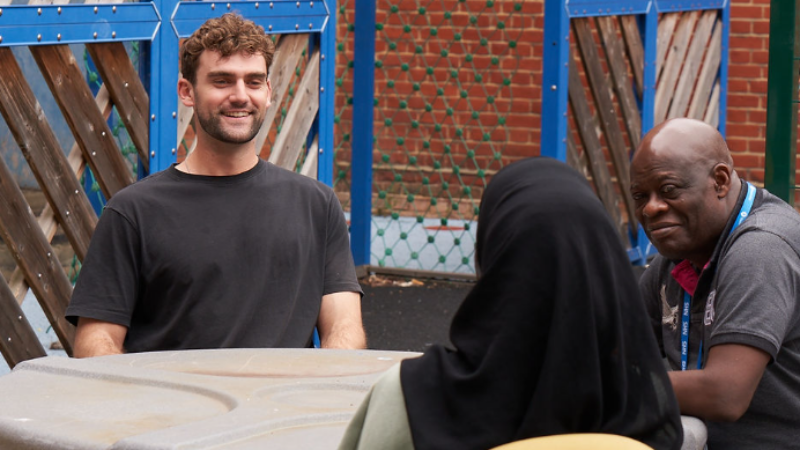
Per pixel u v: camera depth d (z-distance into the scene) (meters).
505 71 17.09
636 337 3.06
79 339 5.98
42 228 7.07
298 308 6.41
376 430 3.06
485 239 3.13
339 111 17.47
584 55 12.66
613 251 3.05
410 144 17.58
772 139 9.49
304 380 4.45
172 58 7.64
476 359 3.01
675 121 4.91
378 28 14.07
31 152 6.84
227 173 6.35
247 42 6.21
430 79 17.34
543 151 11.89
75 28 6.86
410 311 12.44
